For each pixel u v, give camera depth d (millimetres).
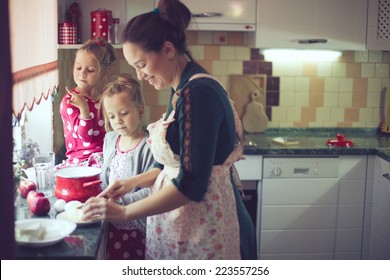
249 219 2059
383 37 3656
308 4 3582
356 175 3543
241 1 3545
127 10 3371
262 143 3627
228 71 3951
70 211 1824
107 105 2180
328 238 3570
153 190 2016
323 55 3992
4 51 1366
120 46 3270
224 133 1809
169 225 1888
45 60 2350
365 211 3578
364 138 3910
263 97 3979
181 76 1836
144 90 3904
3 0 1354
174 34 1803
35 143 2547
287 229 3537
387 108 4008
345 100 4047
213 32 3908
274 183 3492
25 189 2064
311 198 3525
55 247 1608
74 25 3061
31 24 2027
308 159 3490
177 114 1762
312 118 4043
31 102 1985
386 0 3625
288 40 3604
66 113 2627
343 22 3615
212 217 1866
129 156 2223
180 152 1731
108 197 1994
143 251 2238
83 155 2613
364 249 3604
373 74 4039
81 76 2598
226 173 1900
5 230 1379
